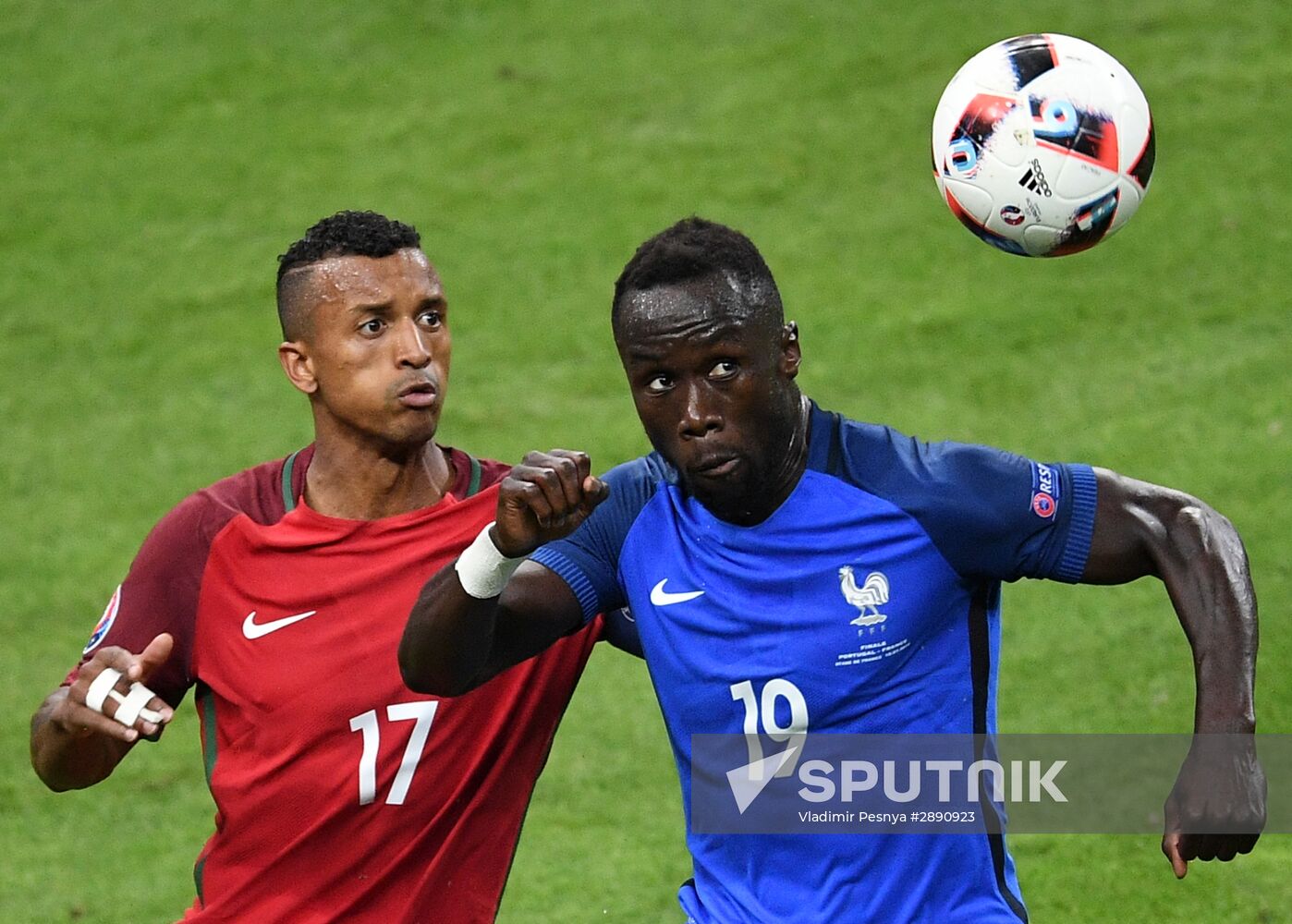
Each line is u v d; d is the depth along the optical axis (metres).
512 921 20.31
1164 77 38.94
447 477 15.05
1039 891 20.28
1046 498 12.48
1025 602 26.17
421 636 12.45
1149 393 30.39
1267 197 35.22
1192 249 34.09
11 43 44.22
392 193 38.06
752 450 12.21
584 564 13.24
